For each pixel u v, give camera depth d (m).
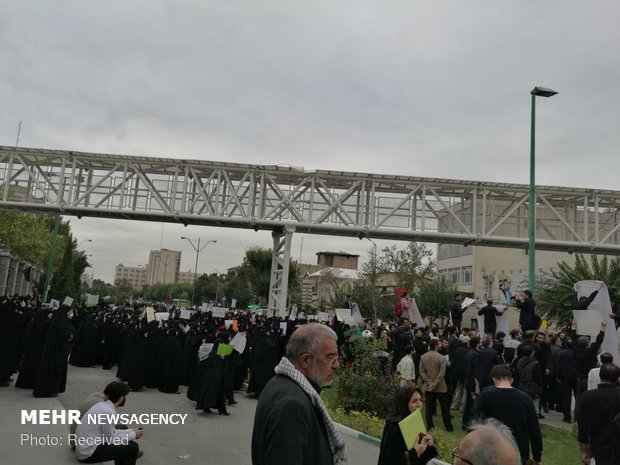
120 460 6.44
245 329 16.14
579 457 8.83
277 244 23.72
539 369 9.65
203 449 8.16
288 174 23.14
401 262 38.69
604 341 10.97
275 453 2.51
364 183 23.14
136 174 22.86
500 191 23.45
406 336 13.70
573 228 23.75
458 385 12.80
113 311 22.19
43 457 6.77
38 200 23.47
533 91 15.64
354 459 8.05
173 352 13.63
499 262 46.09
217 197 22.88
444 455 8.02
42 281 50.44
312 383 2.99
